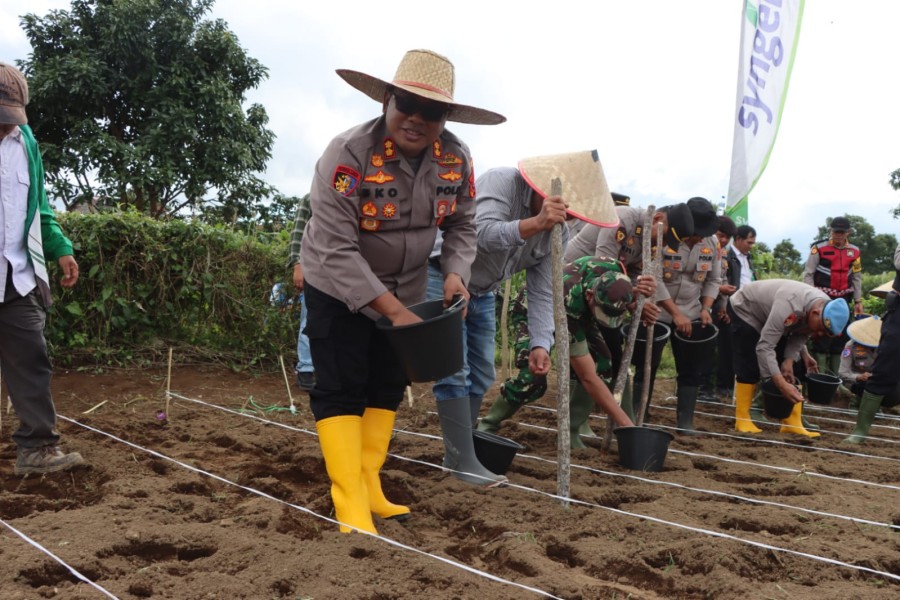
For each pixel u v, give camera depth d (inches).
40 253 141.7
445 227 128.8
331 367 115.7
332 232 111.1
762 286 240.8
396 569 100.7
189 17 711.7
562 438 138.3
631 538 120.3
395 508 127.2
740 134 330.3
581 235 229.9
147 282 266.4
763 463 190.5
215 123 686.5
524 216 156.2
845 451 212.4
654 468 171.6
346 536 109.3
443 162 118.5
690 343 227.6
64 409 204.1
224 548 104.0
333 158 111.3
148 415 202.5
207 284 275.3
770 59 325.4
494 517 128.4
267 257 288.2
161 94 674.8
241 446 171.9
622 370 183.0
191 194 676.7
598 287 171.5
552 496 140.0
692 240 228.4
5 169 137.6
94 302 253.6
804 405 308.7
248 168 721.0
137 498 126.9
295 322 292.0
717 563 109.2
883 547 121.1
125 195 651.5
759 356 233.6
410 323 108.8
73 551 99.1
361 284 109.5
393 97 109.0
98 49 688.4
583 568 110.2
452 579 98.0
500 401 191.0
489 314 166.4
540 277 167.5
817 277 351.6
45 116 688.4
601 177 146.7
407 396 260.5
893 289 227.9
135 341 269.9
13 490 135.8
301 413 226.8
